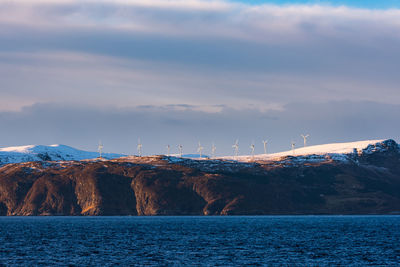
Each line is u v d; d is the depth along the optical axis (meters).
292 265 197.75
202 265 197.38
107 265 197.75
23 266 195.75
